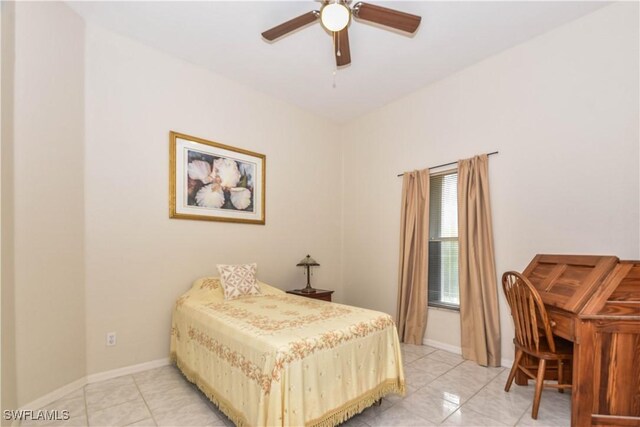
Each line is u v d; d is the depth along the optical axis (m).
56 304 2.31
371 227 4.34
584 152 2.57
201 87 3.32
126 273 2.74
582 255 2.30
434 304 3.55
